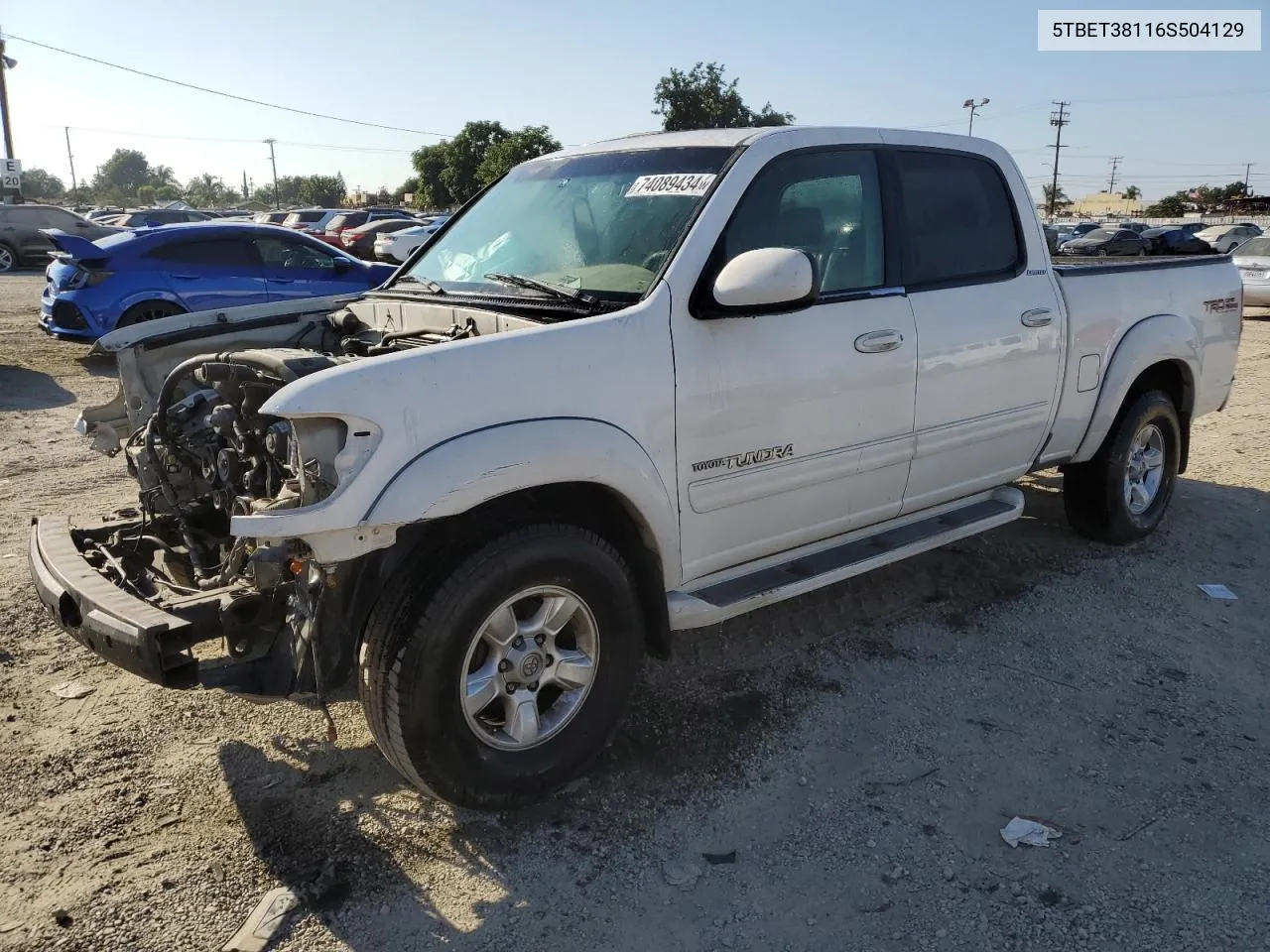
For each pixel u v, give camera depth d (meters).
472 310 3.62
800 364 3.59
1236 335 5.95
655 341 3.23
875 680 4.00
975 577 5.04
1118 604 4.73
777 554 3.84
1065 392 4.75
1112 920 2.67
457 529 2.95
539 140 46.81
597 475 3.06
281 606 2.99
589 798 3.22
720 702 3.83
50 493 6.41
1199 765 3.41
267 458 3.20
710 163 3.67
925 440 4.12
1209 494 6.49
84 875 2.84
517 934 2.63
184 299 11.23
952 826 3.08
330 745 3.52
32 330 14.78
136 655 2.79
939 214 4.24
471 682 2.99
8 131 38.84
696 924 2.67
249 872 2.86
